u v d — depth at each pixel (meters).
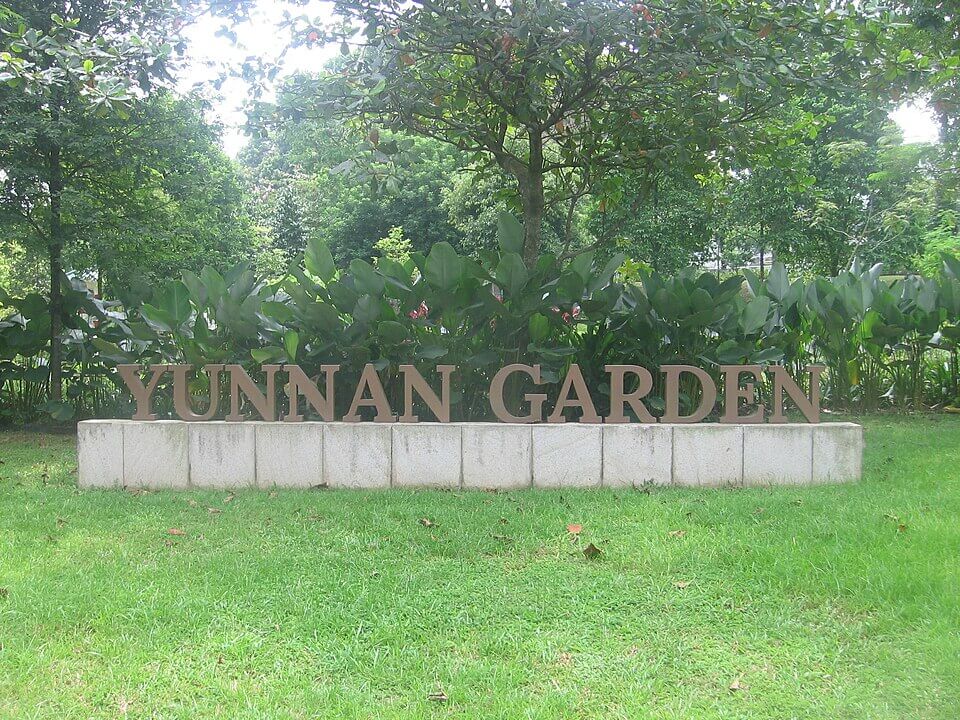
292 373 6.00
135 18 7.15
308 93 6.48
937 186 12.35
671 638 3.25
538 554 4.23
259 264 23.23
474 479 5.82
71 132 7.85
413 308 6.39
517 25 5.55
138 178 8.98
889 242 18.31
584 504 5.16
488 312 6.40
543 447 5.81
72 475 6.43
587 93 6.74
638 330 6.66
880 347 9.14
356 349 6.27
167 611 3.43
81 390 8.93
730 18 5.83
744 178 18.03
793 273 20.41
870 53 5.74
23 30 5.90
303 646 3.17
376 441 5.86
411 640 3.22
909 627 3.27
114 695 2.80
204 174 9.60
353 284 6.45
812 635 3.26
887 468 6.23
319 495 5.55
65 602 3.52
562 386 6.25
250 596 3.61
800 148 10.66
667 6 5.66
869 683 2.88
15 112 7.91
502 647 3.17
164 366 6.09
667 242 18.97
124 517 4.98
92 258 8.61
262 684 2.88
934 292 9.26
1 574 3.89
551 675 2.96
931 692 2.77
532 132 7.21
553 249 21.91
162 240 9.31
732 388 5.90
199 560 4.10
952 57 6.24
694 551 4.16
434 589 3.71
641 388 5.94
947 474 5.80
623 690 2.84
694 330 6.57
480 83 6.57
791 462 5.82
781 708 2.72
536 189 7.37
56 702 2.76
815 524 4.55
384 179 6.28
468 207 24.88
